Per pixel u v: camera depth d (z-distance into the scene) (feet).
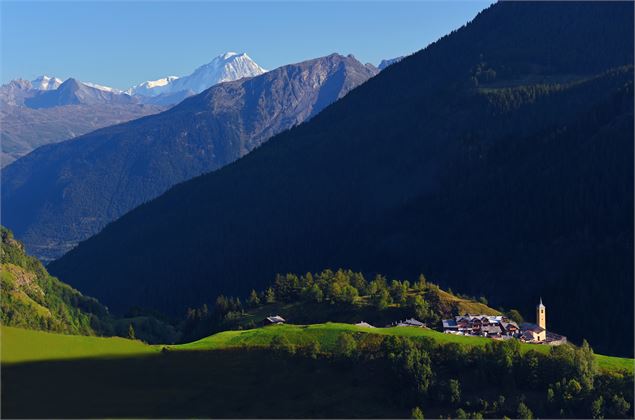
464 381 602.44
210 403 559.79
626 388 595.47
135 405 542.98
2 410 512.22
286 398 582.35
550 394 582.35
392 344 624.18
